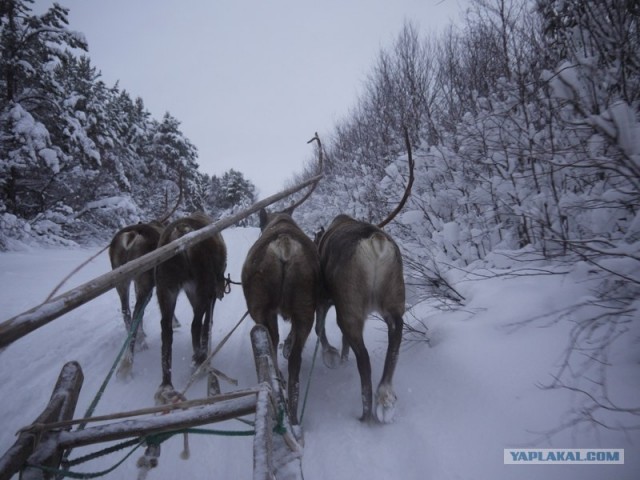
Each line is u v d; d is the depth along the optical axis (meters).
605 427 2.63
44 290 9.04
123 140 27.16
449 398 3.49
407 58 11.08
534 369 3.31
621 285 3.51
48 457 2.05
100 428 2.24
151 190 32.69
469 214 6.45
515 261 5.02
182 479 3.13
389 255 3.74
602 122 3.35
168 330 4.19
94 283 2.01
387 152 11.01
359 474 2.96
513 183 5.33
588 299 3.69
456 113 8.77
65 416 2.42
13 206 17.89
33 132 15.80
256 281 3.83
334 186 14.20
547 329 3.65
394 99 11.25
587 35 4.50
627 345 3.15
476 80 8.47
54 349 5.89
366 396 3.54
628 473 2.33
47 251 16.16
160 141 37.00
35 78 16.98
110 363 5.31
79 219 20.42
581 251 4.24
